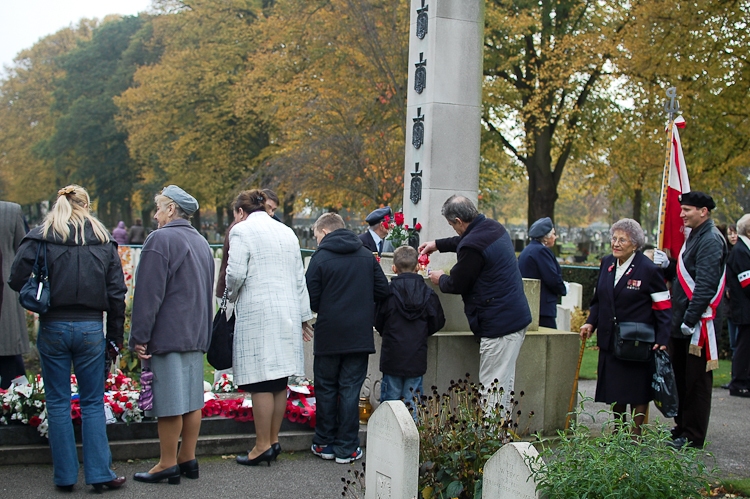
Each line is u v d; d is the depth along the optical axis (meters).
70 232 5.30
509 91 23.92
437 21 9.02
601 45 21.59
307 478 5.88
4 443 6.02
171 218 5.84
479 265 6.49
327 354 6.27
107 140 48.22
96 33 53.09
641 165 22.36
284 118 27.39
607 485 3.80
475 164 9.24
